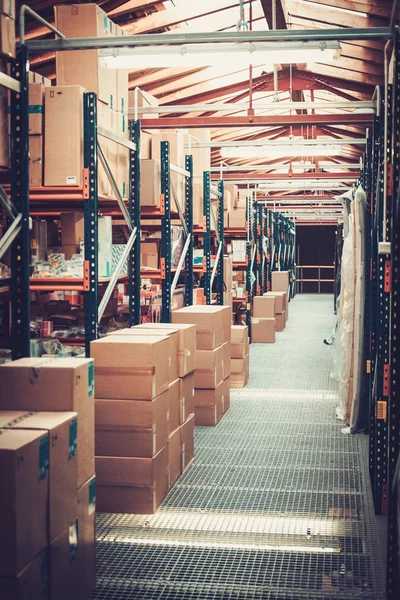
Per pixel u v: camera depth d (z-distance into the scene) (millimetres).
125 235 6445
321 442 5602
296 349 11398
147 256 6824
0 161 3504
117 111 5035
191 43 4539
